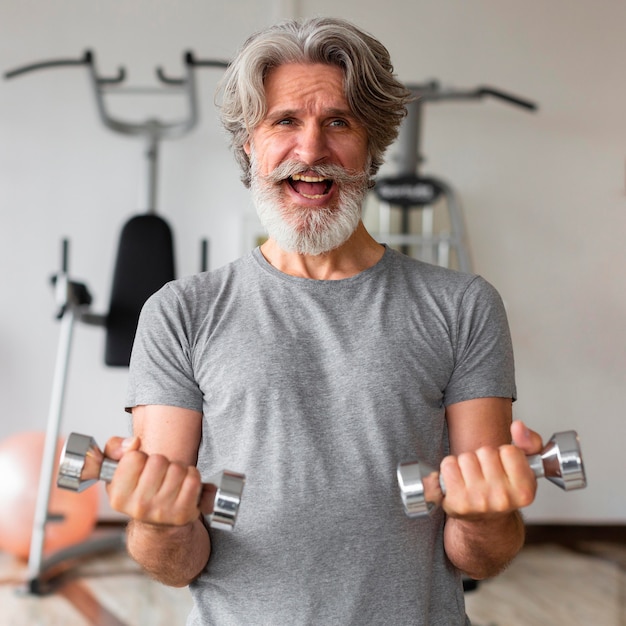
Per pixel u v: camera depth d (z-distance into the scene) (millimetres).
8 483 3467
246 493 1255
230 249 4117
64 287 3223
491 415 1308
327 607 1223
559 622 3137
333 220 1347
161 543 1187
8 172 4090
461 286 1358
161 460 1046
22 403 4094
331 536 1232
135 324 3383
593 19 4117
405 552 1249
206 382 1312
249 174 1504
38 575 3332
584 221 4145
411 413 1282
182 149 4121
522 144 4145
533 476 1033
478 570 1283
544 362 4160
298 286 1341
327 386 1285
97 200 4102
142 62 4090
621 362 4172
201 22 4086
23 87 4086
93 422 4109
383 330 1310
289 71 1328
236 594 1252
